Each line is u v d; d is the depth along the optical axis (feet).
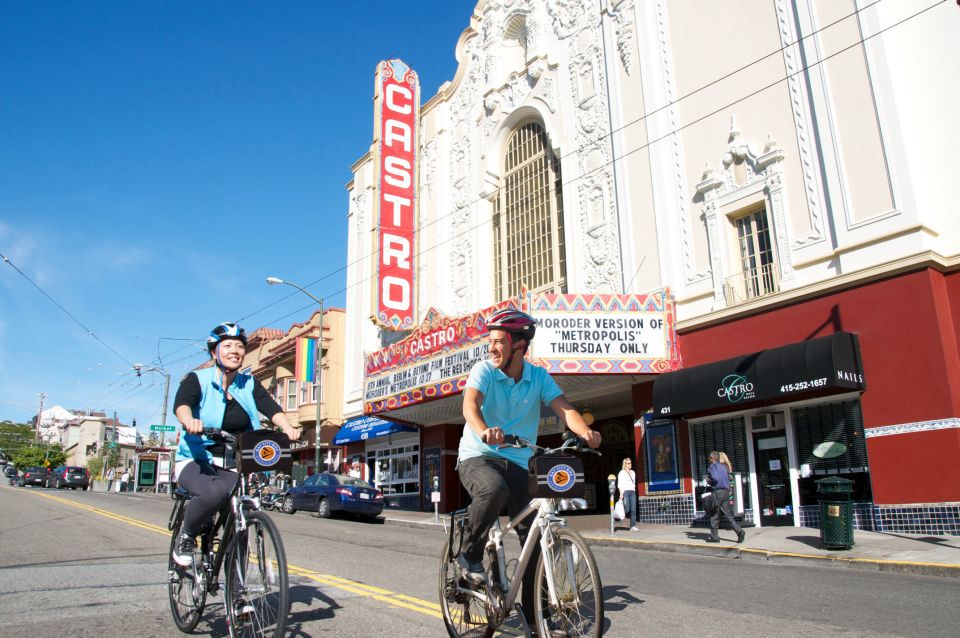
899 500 39.75
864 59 45.96
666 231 57.11
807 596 22.49
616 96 63.72
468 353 62.28
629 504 50.21
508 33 80.48
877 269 42.83
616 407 69.41
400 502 87.35
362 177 103.09
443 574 15.35
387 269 82.69
